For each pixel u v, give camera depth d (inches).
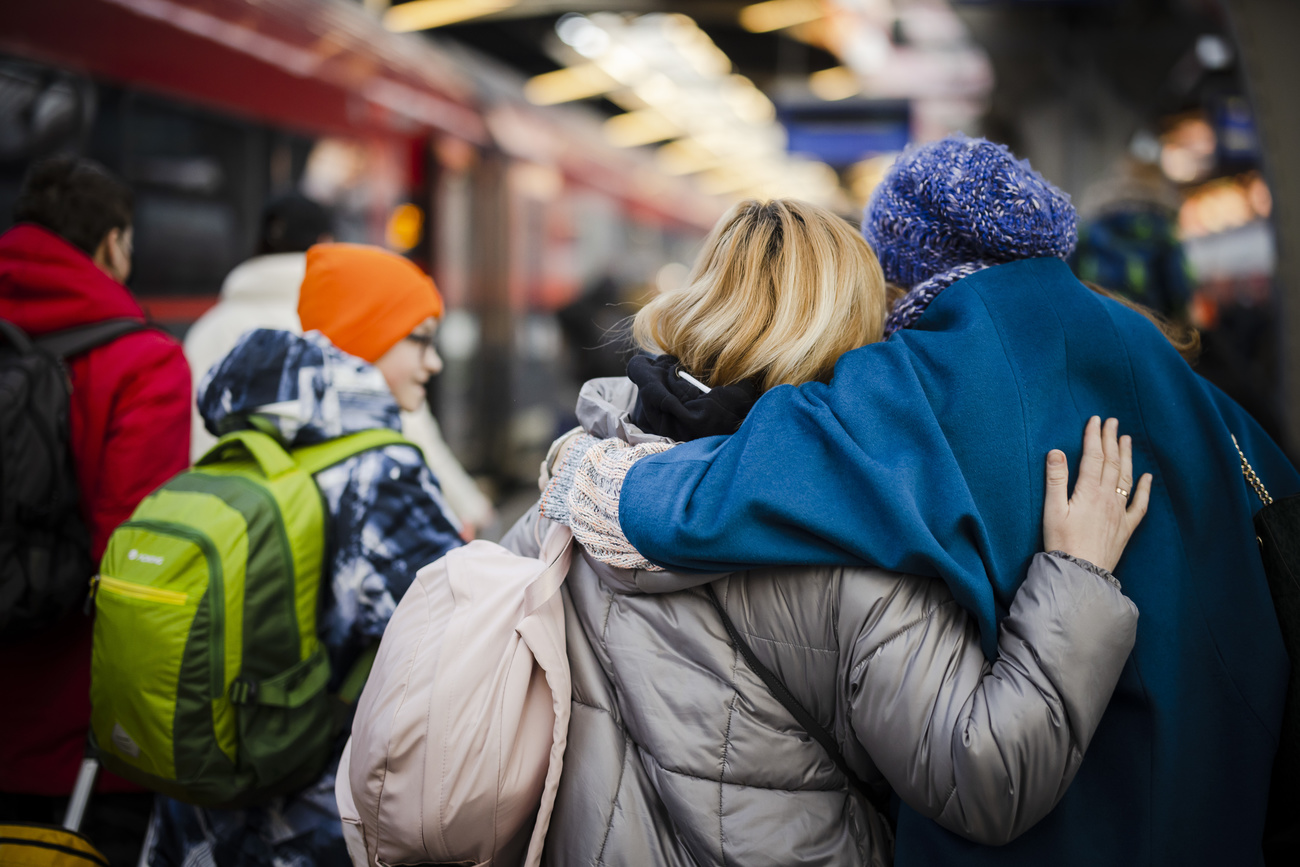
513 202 335.9
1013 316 46.1
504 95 335.9
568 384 241.3
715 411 46.3
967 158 49.5
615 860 43.7
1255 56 123.1
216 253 184.9
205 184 180.5
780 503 40.3
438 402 283.7
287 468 59.6
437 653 45.6
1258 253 414.0
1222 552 44.3
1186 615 43.0
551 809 44.7
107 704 55.7
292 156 208.1
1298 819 44.9
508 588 47.3
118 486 72.7
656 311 52.0
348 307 71.9
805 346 47.3
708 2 340.8
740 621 43.4
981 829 38.7
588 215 432.5
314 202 104.8
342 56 226.4
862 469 40.6
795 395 44.4
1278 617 44.5
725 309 49.2
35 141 141.7
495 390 320.8
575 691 47.1
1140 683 41.9
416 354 75.5
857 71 436.8
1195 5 298.0
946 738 38.8
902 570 40.3
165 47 168.1
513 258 334.6
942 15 405.4
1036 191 48.5
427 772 43.9
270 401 60.7
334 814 59.7
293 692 56.5
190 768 54.6
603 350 225.6
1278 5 121.6
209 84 180.1
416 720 44.1
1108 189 119.2
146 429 73.8
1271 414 118.0
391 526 61.1
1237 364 118.3
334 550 60.0
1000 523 42.7
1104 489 43.0
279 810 60.3
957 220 49.1
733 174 698.8
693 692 43.4
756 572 43.2
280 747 55.8
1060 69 337.4
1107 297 52.3
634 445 47.3
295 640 57.0
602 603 46.3
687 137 568.4
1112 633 39.4
